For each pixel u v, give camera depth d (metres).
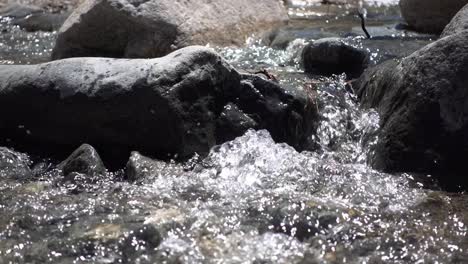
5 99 10.98
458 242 7.98
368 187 9.38
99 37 15.10
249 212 8.61
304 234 8.16
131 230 8.19
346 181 9.59
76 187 9.63
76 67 10.81
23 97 10.87
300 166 10.05
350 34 16.08
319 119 11.56
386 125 10.40
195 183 9.50
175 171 9.95
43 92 10.73
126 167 10.12
